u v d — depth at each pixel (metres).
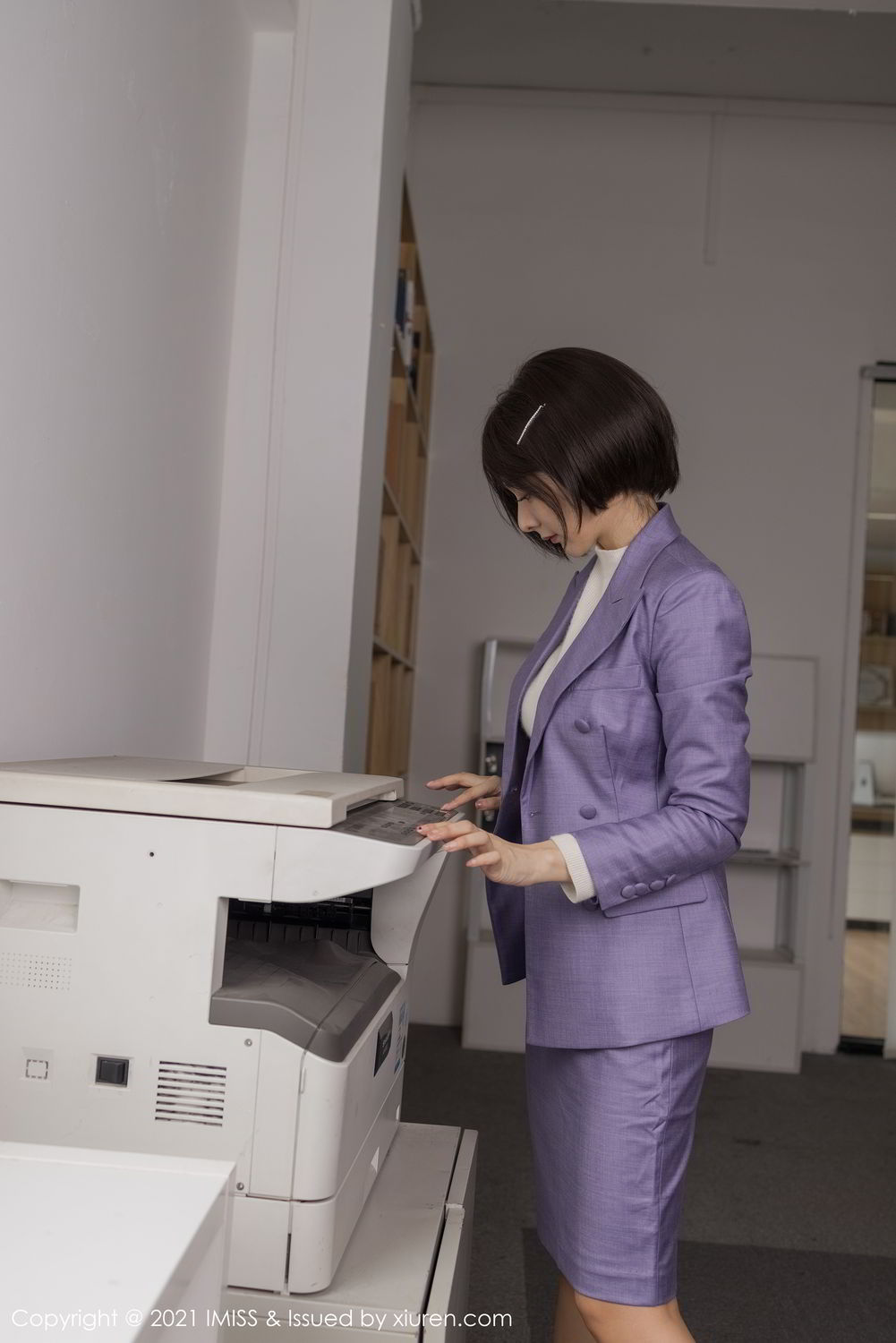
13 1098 0.97
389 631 3.46
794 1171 2.91
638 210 4.45
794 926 4.06
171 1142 0.95
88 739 1.55
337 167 2.35
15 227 1.21
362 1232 1.11
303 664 2.30
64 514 1.41
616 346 4.43
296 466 2.31
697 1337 1.97
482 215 4.48
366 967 1.22
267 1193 0.95
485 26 4.03
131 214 1.62
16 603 1.27
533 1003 1.23
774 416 4.38
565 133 4.48
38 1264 0.58
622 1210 1.17
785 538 4.35
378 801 1.28
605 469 1.21
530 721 1.34
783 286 4.41
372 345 2.36
